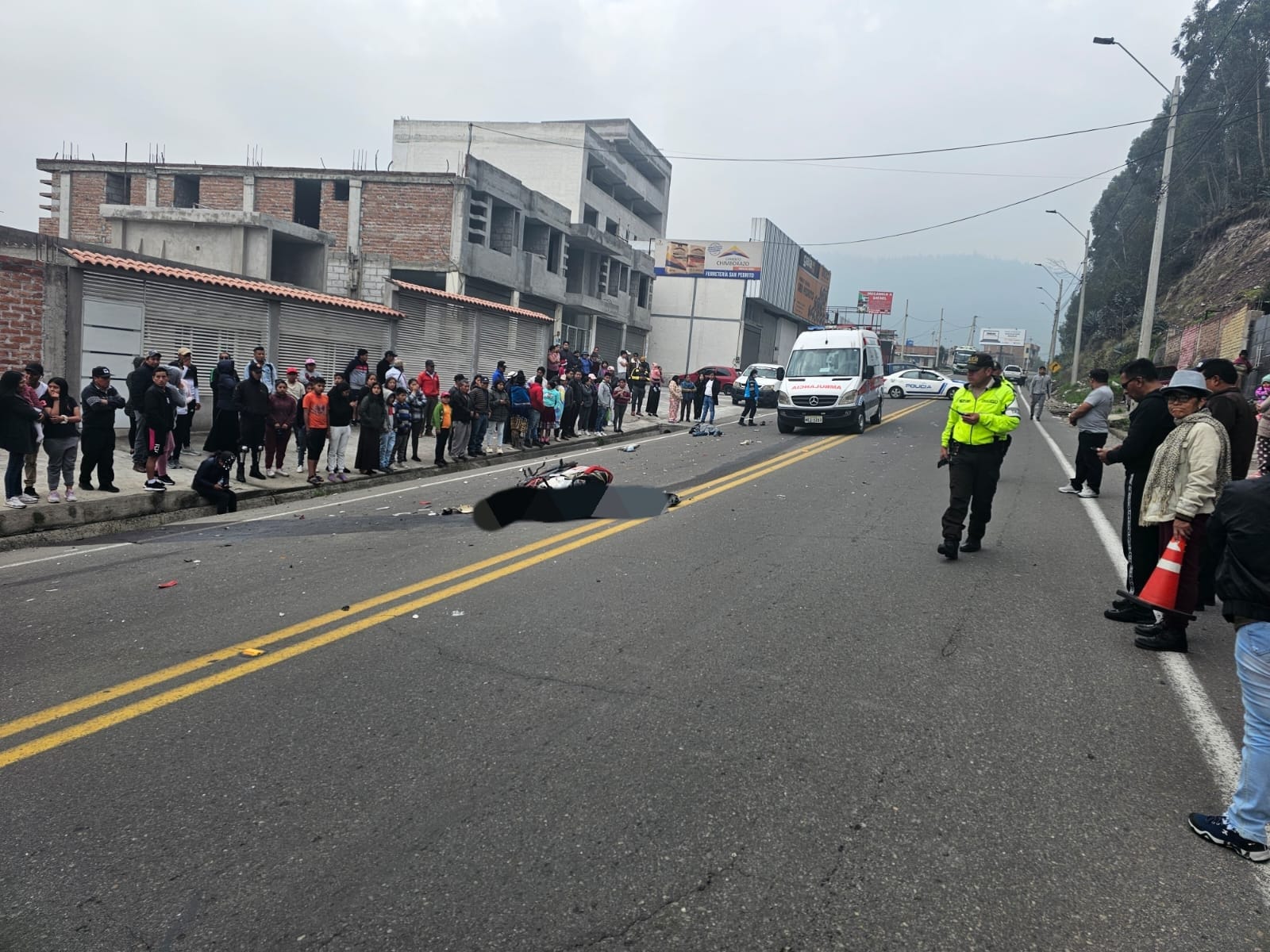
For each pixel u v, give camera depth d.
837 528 9.05
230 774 3.62
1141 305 46.81
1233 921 2.79
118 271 13.45
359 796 3.46
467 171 26.47
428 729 4.07
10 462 8.92
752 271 47.78
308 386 12.87
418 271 26.28
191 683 4.60
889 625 5.75
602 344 40.72
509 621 5.70
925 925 2.73
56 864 2.99
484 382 15.79
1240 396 6.40
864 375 20.81
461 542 8.29
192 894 2.83
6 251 12.27
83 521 9.21
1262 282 31.11
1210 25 44.78
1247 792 3.16
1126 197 55.09
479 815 3.32
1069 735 4.14
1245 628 3.22
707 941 2.63
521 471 14.14
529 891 2.86
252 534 8.92
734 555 7.69
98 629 5.55
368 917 2.72
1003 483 12.58
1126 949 2.64
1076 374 41.56
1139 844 3.22
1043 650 5.33
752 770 3.71
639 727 4.12
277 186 27.67
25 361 12.55
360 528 9.17
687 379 24.19
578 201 41.09
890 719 4.27
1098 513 10.17
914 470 13.90
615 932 2.66
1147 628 5.52
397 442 14.05
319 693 4.48
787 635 5.49
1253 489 3.26
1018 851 3.15
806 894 2.87
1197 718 4.34
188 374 12.53
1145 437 5.87
